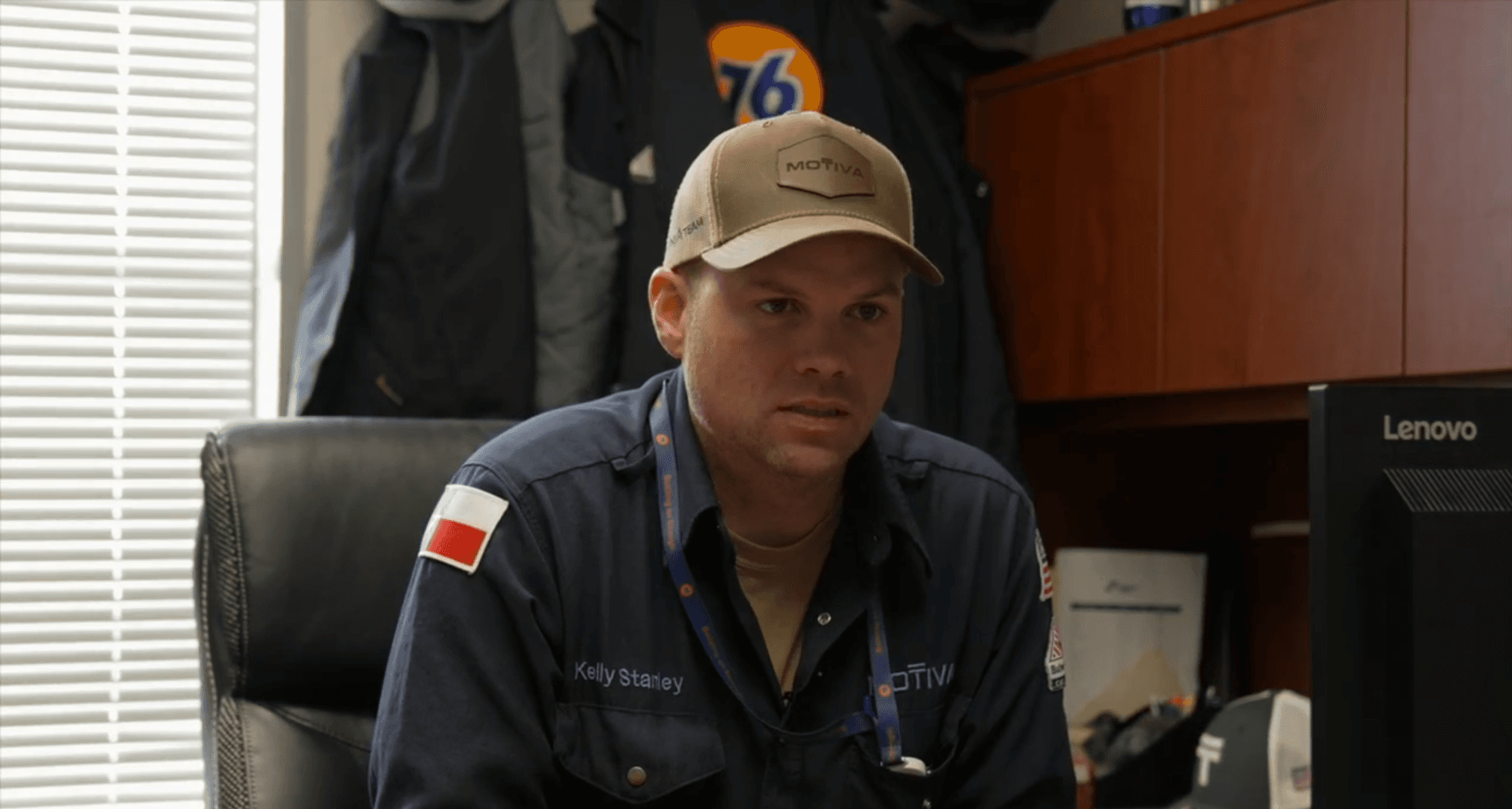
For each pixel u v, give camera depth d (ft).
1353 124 6.63
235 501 4.77
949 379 8.39
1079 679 8.16
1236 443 8.89
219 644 4.72
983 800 4.21
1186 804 6.66
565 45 8.03
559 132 7.90
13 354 8.16
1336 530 3.10
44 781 8.03
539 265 7.87
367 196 7.52
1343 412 3.10
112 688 8.24
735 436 3.75
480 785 3.65
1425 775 3.04
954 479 4.48
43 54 8.23
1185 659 8.23
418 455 5.07
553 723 3.86
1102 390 8.06
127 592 8.32
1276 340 7.01
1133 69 7.89
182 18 8.48
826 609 4.07
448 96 7.74
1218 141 7.36
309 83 8.38
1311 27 6.86
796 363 3.61
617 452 4.17
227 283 8.57
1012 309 8.76
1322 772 3.10
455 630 3.81
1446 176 6.20
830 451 3.68
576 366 7.81
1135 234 7.86
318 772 4.59
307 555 4.79
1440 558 3.04
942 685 4.20
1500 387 3.21
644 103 8.04
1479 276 6.05
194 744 8.35
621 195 8.05
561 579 3.95
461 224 7.58
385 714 3.84
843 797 3.98
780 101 8.20
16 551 8.12
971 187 8.82
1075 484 9.30
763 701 3.97
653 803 3.85
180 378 8.46
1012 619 4.38
